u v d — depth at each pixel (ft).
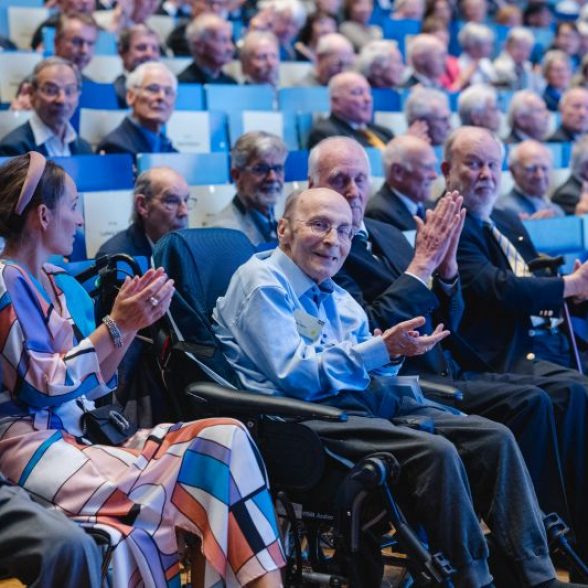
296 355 9.70
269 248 12.75
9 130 16.89
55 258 12.12
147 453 8.63
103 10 26.20
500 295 12.62
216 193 15.71
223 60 22.65
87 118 18.37
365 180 12.21
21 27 23.45
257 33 22.97
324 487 9.24
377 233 12.63
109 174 15.79
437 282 11.93
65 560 7.52
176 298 10.00
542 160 18.37
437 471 9.04
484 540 9.10
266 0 28.99
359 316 10.80
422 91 20.02
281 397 9.13
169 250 10.30
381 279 12.00
